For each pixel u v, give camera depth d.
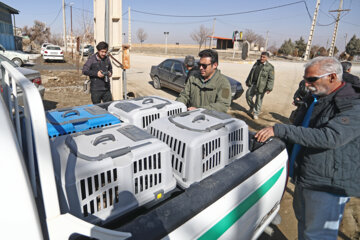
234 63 22.14
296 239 2.33
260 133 1.67
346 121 1.41
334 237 1.69
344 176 1.53
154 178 1.34
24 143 1.19
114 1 5.31
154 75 9.24
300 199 1.87
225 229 1.30
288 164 1.98
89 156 1.15
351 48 55.00
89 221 1.12
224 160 1.70
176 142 1.55
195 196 1.14
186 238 1.05
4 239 0.59
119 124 1.62
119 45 5.68
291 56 51.16
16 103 0.94
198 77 2.66
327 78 1.52
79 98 7.38
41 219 0.78
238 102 7.69
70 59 21.06
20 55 14.31
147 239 0.91
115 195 1.19
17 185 0.62
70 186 1.03
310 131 1.51
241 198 1.37
